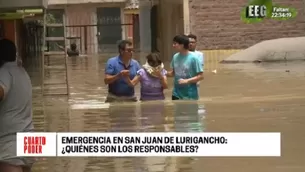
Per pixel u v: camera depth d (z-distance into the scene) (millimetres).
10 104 6180
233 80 17609
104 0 50469
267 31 27531
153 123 10273
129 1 50281
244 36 27438
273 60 24578
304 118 10445
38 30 40125
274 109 11547
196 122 10289
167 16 32250
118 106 11688
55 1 49688
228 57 25688
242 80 17531
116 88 11633
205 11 27188
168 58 31672
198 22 27156
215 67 22953
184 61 11477
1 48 6246
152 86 11734
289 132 9234
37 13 21531
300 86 15547
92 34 50781
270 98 13258
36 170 7434
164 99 11883
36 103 14656
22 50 33062
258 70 20766
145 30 43000
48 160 7875
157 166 7543
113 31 51375
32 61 32281
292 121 10180
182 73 11547
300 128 9523
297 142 8539
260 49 25047
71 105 13883
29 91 6348
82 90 17672
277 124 9922
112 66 11398
